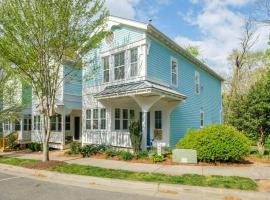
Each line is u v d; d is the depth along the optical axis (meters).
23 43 11.41
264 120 13.44
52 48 12.05
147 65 15.04
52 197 6.95
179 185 7.58
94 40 12.91
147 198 6.81
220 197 6.89
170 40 16.73
